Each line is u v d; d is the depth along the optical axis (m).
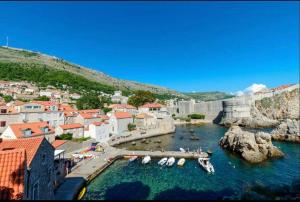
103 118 97.94
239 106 148.12
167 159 57.25
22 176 20.50
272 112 156.25
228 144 71.38
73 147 63.81
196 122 168.75
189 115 182.88
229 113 151.88
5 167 20.73
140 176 45.62
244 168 50.62
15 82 195.50
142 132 98.75
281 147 74.06
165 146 78.69
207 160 54.47
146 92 173.88
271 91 171.88
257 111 153.88
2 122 67.00
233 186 39.59
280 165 52.66
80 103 139.25
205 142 86.12
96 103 141.38
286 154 63.81
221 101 169.00
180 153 62.41
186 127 139.38
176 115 196.38
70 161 49.66
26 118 73.25
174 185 40.44
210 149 72.06
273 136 89.19
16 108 76.31
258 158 56.41
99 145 69.31
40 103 82.44
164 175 46.19
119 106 133.25
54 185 34.97
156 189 38.62
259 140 60.75
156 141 88.69
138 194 36.50
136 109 143.62
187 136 101.50
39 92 174.38
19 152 22.00
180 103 196.00
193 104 191.00
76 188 36.22
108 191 37.94
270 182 41.47
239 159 58.66
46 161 30.00
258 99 164.75
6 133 56.06
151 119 112.75
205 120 173.38
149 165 53.41
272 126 130.38
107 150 65.81
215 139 93.19
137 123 111.06
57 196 33.03
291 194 28.06
